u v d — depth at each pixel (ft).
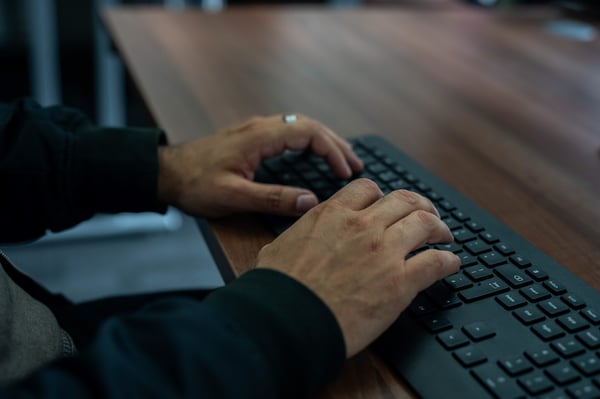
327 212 1.90
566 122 3.10
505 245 2.03
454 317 1.73
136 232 6.78
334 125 2.97
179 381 1.40
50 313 2.11
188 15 4.49
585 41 4.31
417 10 4.91
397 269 1.74
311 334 1.56
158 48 3.84
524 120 3.11
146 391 1.37
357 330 1.64
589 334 1.66
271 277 1.67
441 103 3.26
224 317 1.55
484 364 1.59
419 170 2.52
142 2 7.48
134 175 2.50
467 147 2.81
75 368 1.40
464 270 1.90
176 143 2.75
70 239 6.59
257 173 2.50
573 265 2.03
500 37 4.34
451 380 1.57
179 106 3.10
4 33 7.77
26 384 1.38
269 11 4.69
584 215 2.32
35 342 1.90
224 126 2.92
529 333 1.68
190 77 3.43
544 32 4.48
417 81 3.54
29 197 2.56
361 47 4.04
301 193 2.23
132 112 7.43
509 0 5.10
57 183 2.54
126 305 2.93
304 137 2.49
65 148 2.55
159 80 3.37
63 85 7.77
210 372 1.43
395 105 3.22
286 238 1.85
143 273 6.28
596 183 2.55
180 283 6.20
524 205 2.37
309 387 1.53
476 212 2.22
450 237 1.96
